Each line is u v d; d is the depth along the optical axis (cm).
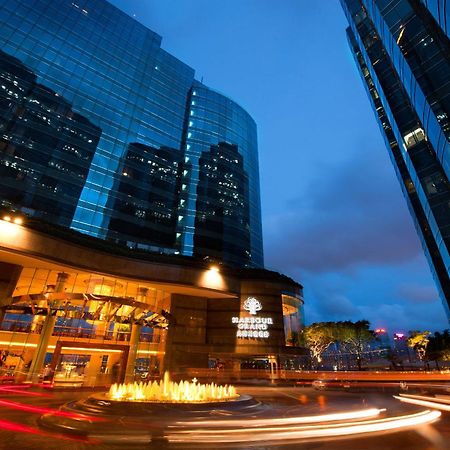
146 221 6050
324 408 1433
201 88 9088
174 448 794
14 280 3100
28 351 3192
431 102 2759
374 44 5472
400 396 2186
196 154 7719
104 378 3045
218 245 6619
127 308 3631
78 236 3353
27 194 4753
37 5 6456
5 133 4903
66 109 5853
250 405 1333
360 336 5569
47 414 1119
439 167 3800
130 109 6969
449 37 1825
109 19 7838
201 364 3803
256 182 8938
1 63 5356
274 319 4097
